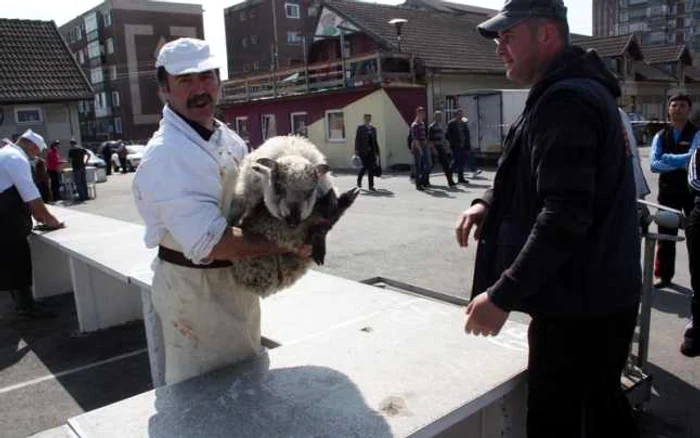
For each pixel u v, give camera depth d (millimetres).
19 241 6402
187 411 2432
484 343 3057
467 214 2812
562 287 2195
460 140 16250
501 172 2354
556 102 2020
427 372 2719
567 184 1965
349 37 29938
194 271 2729
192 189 2496
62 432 2709
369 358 2904
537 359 2371
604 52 38625
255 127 28875
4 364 5422
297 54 73000
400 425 2264
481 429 2877
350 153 23969
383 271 7598
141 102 70562
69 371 5215
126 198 18344
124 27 68312
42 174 16688
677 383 4172
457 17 35062
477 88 26703
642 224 3562
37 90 27391
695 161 4430
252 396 2545
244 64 76500
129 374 5105
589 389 2342
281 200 2400
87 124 78625
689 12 102625
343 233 10164
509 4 2244
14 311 6961
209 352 2854
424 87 24297
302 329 3523
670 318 5453
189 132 2570
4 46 28812
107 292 6266
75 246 5812
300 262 2705
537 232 2020
